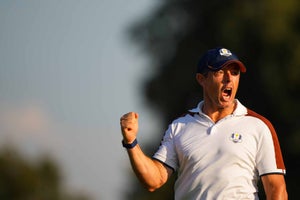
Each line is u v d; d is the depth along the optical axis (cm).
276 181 1931
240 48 7388
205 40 8075
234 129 1955
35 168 9931
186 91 8094
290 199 7200
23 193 9744
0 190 9631
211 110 2006
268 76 7188
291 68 7119
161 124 8306
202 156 1944
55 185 9912
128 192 8575
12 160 9744
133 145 1936
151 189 2000
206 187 1930
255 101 7419
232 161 1925
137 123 1941
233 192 1914
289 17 7269
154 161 2014
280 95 7181
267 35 7188
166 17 8556
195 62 8112
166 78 8250
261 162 1941
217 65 1969
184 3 8406
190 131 1991
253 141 1944
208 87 1994
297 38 7231
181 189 1978
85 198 9688
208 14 8012
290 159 7256
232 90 1983
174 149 2006
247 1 7506
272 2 7294
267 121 1981
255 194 1944
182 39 8269
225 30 7438
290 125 7262
